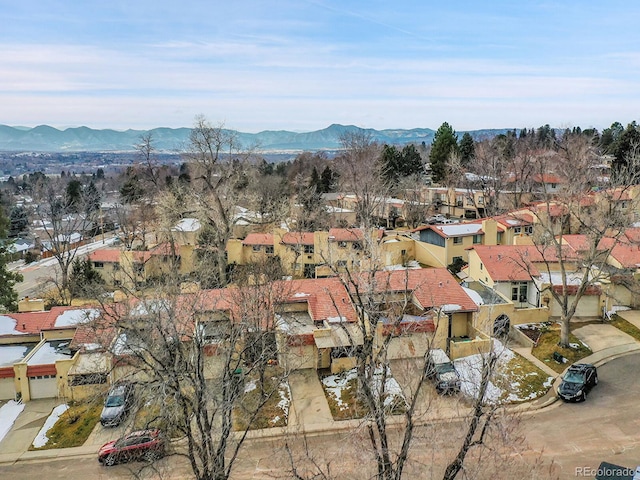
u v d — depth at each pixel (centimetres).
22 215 8894
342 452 2327
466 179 8212
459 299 3784
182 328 2852
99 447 2781
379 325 3378
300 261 5809
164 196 6412
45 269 7212
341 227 7169
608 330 3859
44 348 3656
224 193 5572
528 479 2183
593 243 3581
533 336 3784
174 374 2086
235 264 5909
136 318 2642
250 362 3241
